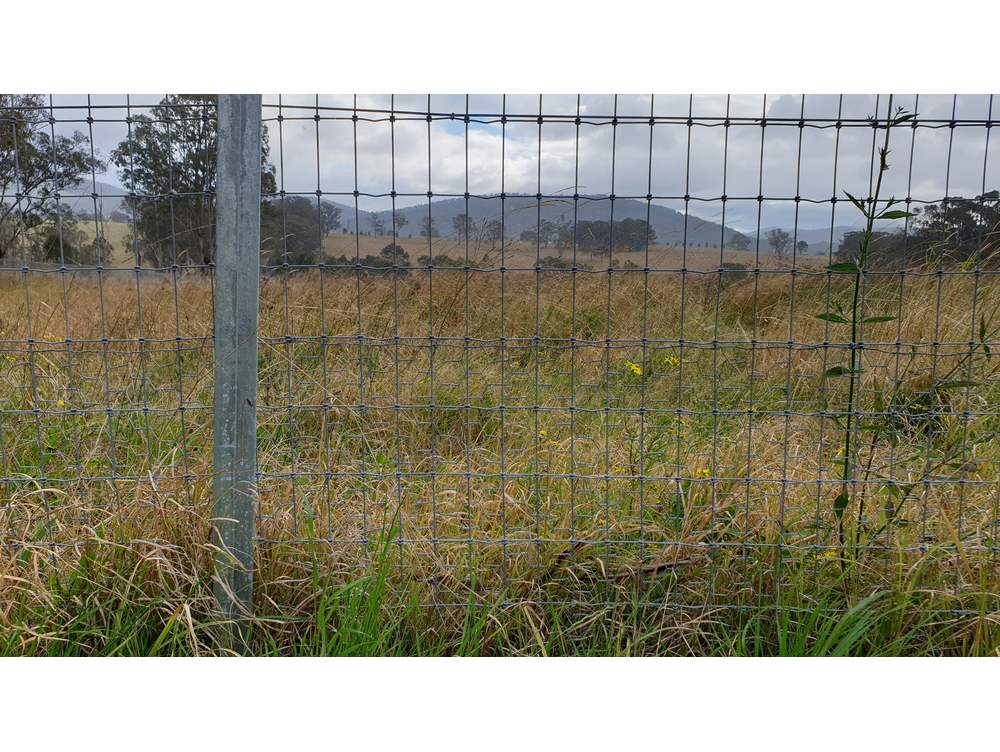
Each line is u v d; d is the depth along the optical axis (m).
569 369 4.26
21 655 2.03
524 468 2.74
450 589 2.24
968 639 2.13
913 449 2.59
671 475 2.61
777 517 2.34
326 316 4.03
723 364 4.34
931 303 3.72
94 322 3.72
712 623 2.22
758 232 2.12
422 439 3.27
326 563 2.26
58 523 2.26
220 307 2.06
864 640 2.10
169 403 3.19
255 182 2.02
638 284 5.05
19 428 2.90
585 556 2.37
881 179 2.05
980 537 2.24
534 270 2.28
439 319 4.28
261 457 2.70
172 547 2.12
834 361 3.98
